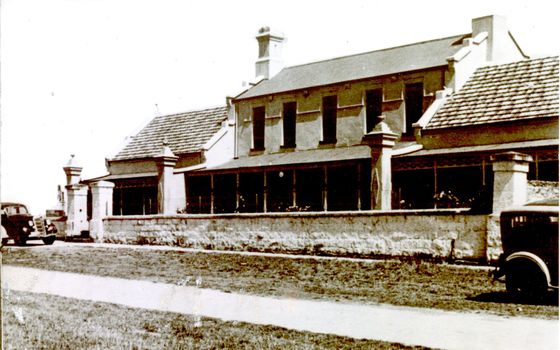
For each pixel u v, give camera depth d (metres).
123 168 37.25
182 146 34.62
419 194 24.27
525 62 25.08
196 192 32.91
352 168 26.70
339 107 29.42
